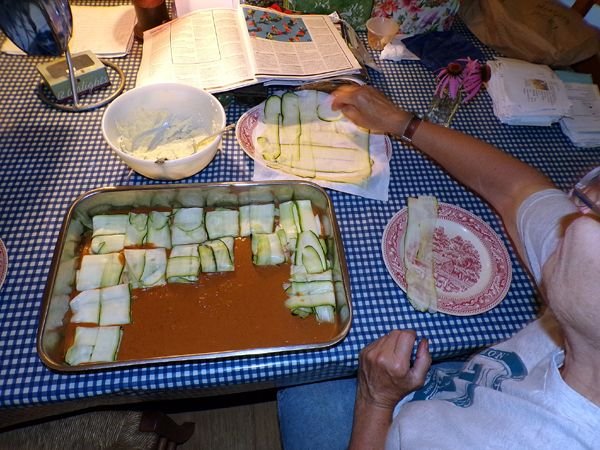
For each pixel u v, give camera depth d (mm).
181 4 1025
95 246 732
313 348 621
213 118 829
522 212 679
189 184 756
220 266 718
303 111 947
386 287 729
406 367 623
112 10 1093
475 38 1192
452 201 857
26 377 595
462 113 1026
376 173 870
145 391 621
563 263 367
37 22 736
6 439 781
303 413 808
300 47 958
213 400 1254
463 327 700
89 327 650
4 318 641
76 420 808
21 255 706
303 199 808
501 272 756
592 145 997
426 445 512
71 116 903
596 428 403
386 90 1039
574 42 1081
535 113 998
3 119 882
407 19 1118
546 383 444
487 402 500
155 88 811
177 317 672
